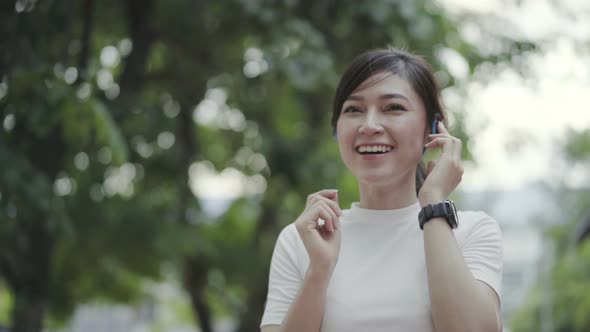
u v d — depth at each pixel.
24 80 6.78
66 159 9.04
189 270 12.15
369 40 8.13
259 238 12.93
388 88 2.52
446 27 9.49
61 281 10.97
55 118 6.74
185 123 10.91
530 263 37.56
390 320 2.39
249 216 13.45
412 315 2.38
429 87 2.59
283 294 2.62
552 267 27.67
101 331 35.84
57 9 7.57
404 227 2.54
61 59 7.72
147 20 9.46
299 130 11.77
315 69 7.89
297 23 8.02
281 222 12.91
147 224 10.28
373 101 2.53
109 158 10.09
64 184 10.05
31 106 6.75
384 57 2.58
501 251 2.52
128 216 10.22
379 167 2.51
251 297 12.62
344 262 2.52
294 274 2.64
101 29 10.38
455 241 2.37
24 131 7.39
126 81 9.29
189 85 10.96
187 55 10.52
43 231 7.98
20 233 7.44
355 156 2.55
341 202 11.32
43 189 7.02
